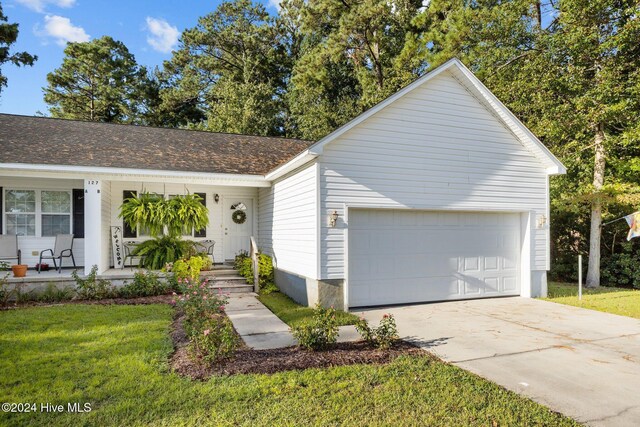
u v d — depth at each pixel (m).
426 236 9.44
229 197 13.04
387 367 4.81
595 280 13.02
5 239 10.18
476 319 7.64
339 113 24.72
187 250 10.93
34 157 9.52
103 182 10.21
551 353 5.55
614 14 12.41
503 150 9.95
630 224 10.19
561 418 3.66
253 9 31.81
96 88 31.81
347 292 8.43
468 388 4.26
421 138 9.14
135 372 4.50
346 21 22.67
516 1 15.79
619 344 6.01
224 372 4.54
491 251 10.09
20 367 4.61
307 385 4.26
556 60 13.76
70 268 11.42
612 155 13.39
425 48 20.20
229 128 26.36
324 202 8.32
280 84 31.36
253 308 8.49
